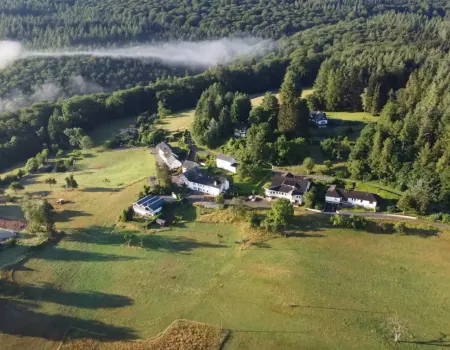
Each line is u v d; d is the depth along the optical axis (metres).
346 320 87.00
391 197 124.12
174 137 177.12
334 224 114.19
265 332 85.25
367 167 134.25
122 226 120.69
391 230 112.19
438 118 132.88
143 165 159.12
